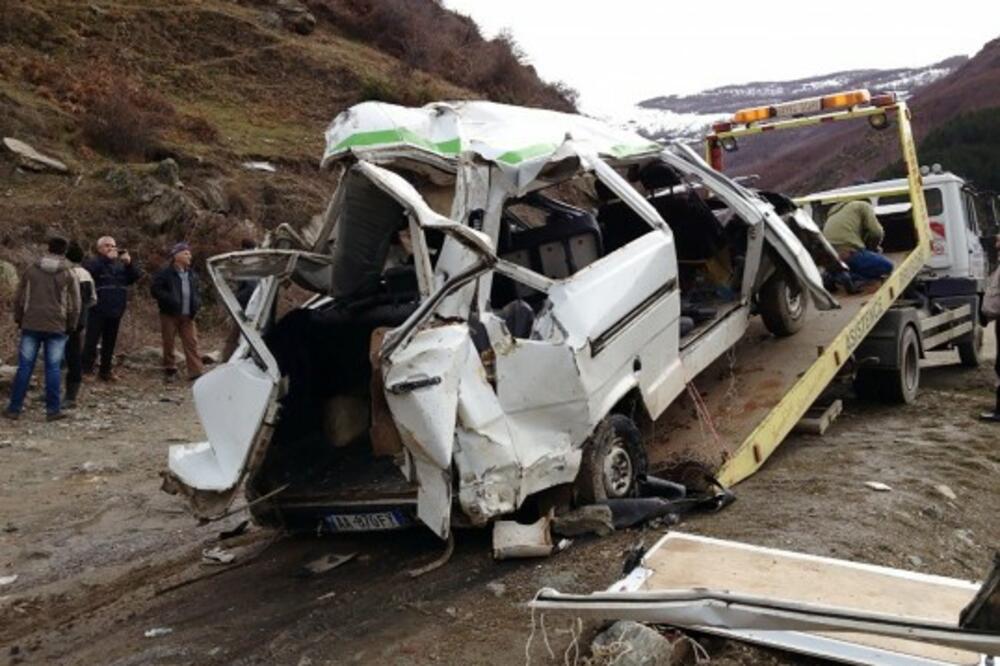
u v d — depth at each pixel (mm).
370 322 5246
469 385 4457
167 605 4984
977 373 11898
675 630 3887
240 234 15562
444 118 5363
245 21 24797
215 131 18938
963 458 6953
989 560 5387
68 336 9727
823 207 11320
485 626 4242
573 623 4125
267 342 5117
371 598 4715
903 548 5125
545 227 5664
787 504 5684
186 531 6363
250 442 4586
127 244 14242
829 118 9641
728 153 10484
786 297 7633
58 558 5953
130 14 23000
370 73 24953
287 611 4695
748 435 6195
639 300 5539
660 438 6305
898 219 10812
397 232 5152
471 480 4438
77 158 16094
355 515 4961
